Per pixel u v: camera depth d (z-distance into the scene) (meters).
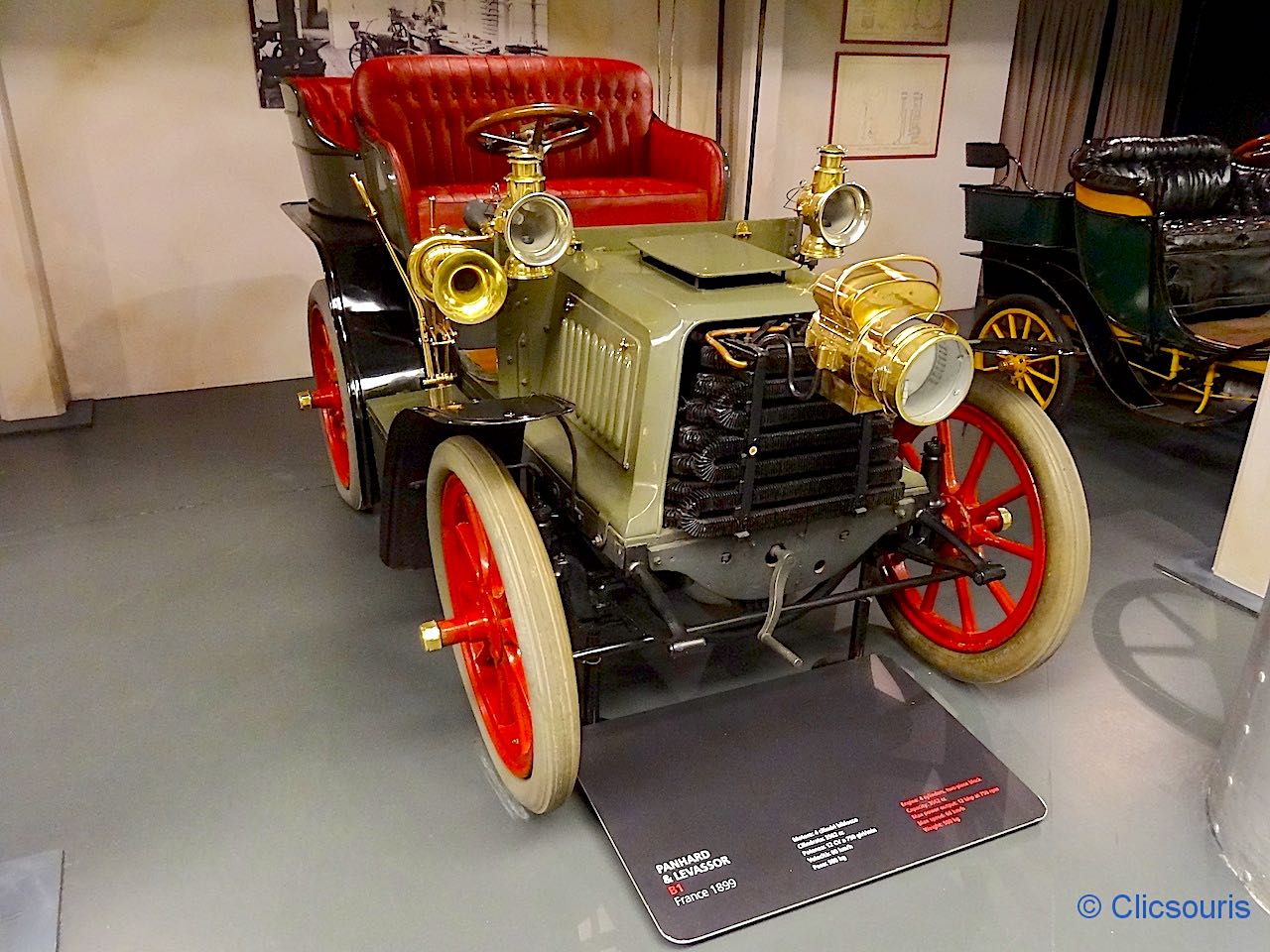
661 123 3.32
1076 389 4.30
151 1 3.66
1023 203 3.65
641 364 1.63
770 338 1.58
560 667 1.50
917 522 2.05
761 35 4.50
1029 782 1.91
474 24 4.15
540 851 1.75
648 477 1.64
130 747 1.99
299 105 2.75
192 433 3.67
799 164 5.03
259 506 3.07
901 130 5.20
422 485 1.93
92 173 3.78
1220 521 3.02
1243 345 3.23
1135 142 3.74
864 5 4.84
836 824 1.77
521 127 2.22
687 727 1.99
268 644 2.35
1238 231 3.60
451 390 1.99
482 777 1.92
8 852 1.72
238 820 1.81
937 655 2.21
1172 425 3.88
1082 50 5.51
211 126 3.89
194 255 4.04
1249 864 1.68
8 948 1.54
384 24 4.00
